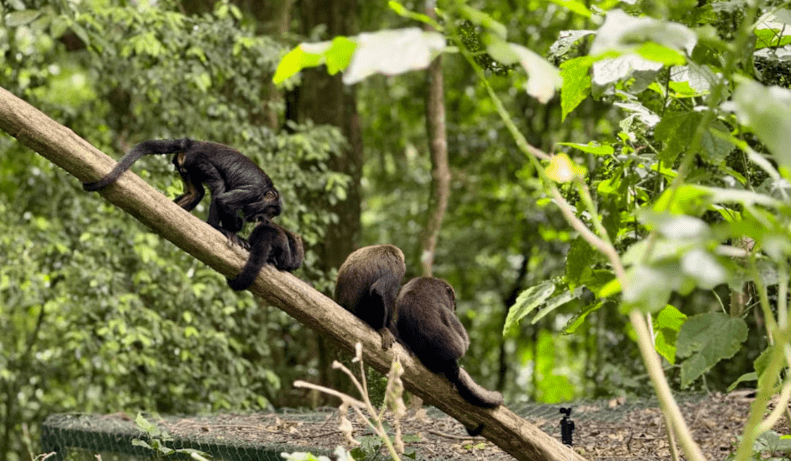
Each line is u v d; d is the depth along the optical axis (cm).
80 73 1775
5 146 1496
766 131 291
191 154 750
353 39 336
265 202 768
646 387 1320
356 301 731
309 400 1653
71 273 1359
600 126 2080
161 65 1405
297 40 1725
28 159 1584
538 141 2322
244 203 757
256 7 1819
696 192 328
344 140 1570
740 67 509
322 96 1819
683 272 301
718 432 862
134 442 727
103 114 1609
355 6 1931
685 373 407
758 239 312
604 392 1441
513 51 336
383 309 717
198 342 1359
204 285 1322
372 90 2450
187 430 841
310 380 1673
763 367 418
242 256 654
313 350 1705
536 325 2416
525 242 2431
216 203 750
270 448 671
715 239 294
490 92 391
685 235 292
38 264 1405
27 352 1511
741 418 908
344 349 681
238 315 1535
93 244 1327
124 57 1392
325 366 1697
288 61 358
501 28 352
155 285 1352
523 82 2223
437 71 1641
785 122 289
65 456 868
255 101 1448
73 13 1252
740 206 507
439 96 1650
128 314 1325
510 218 2491
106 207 1400
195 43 1347
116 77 1430
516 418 677
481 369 2488
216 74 1397
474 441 780
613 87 573
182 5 1681
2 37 1305
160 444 761
